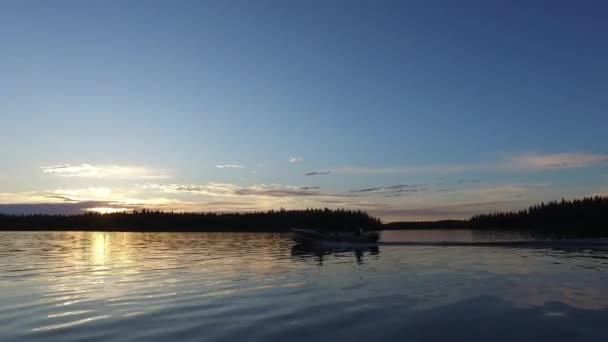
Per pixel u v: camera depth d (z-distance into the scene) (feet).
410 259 77.77
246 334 28.25
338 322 31.04
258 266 69.41
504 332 28.30
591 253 86.28
